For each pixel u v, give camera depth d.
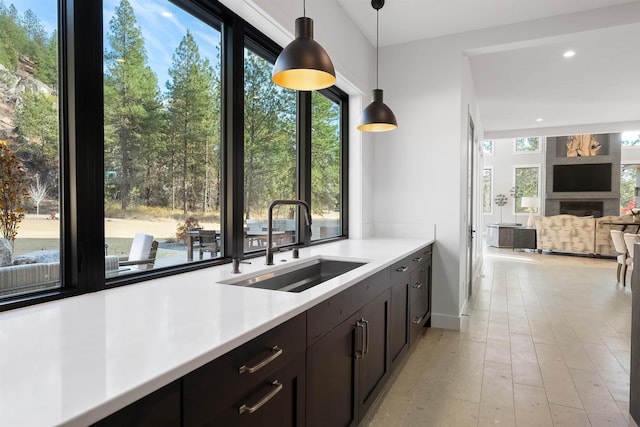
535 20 3.14
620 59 4.08
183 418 0.76
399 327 2.41
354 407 1.68
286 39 2.33
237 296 1.28
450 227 3.46
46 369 0.71
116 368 0.71
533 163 12.09
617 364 2.62
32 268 1.18
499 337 3.18
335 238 3.29
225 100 2.04
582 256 8.25
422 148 3.56
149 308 1.13
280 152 2.61
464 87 3.67
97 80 1.33
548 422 1.92
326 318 1.40
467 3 2.88
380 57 3.69
